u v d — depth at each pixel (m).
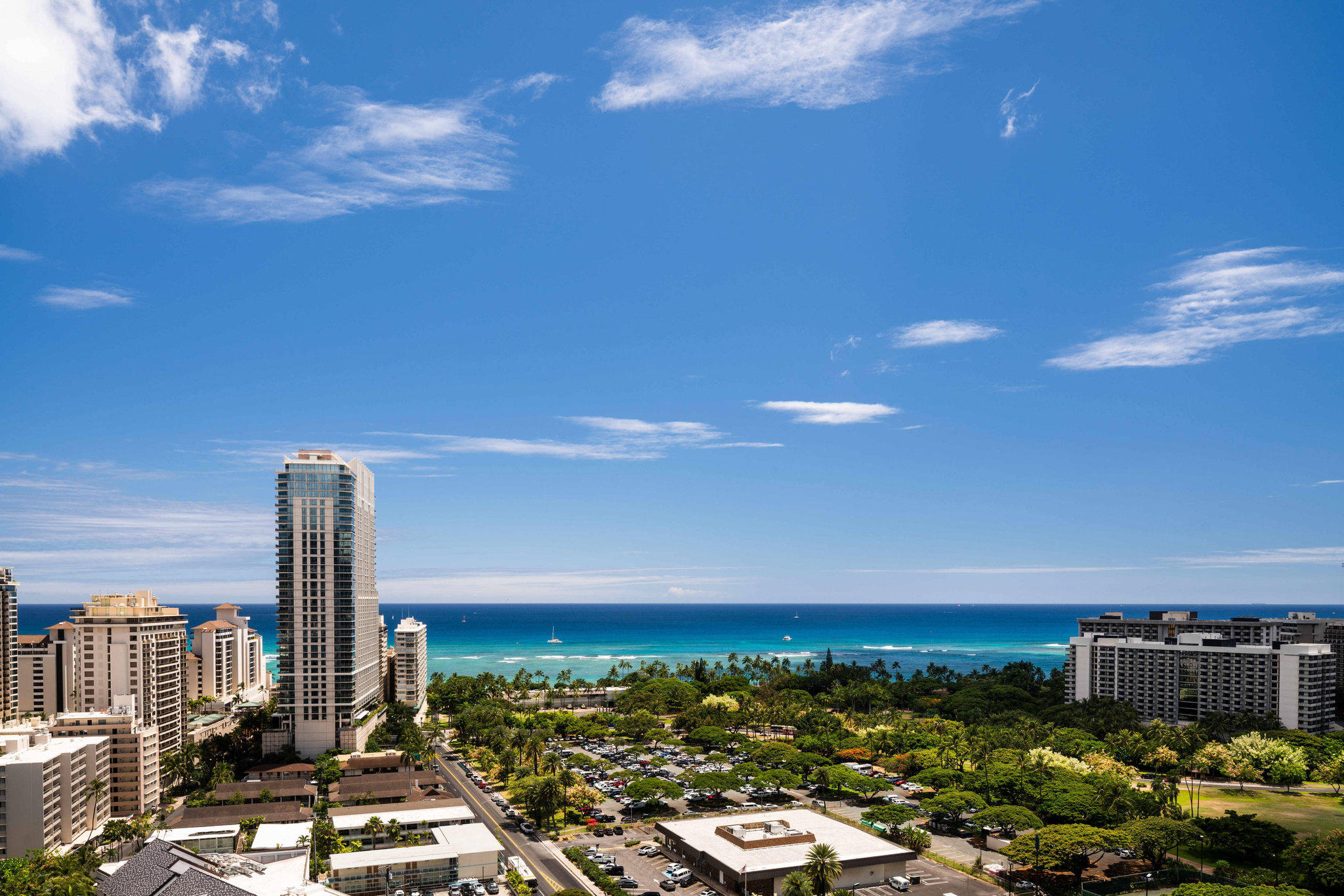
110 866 175.88
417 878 192.88
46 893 164.00
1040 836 192.62
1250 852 197.62
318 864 198.25
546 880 194.00
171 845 165.00
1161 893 182.38
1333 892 178.12
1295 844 193.12
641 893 185.00
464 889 188.88
